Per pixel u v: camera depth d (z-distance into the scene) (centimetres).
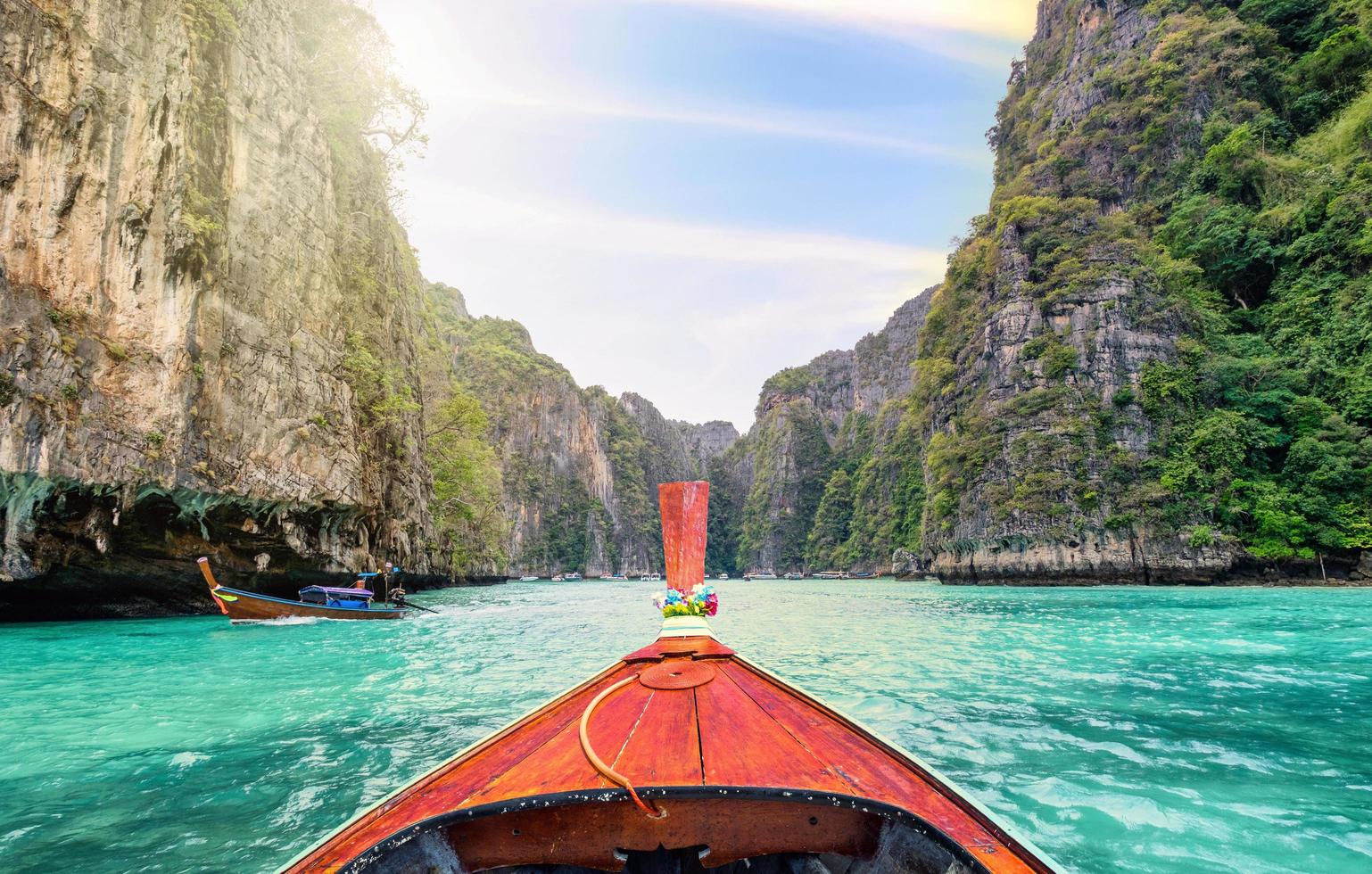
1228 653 1066
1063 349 4762
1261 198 4984
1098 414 4491
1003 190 7094
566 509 15662
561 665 972
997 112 9144
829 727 294
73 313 1541
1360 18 5372
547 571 14175
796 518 17925
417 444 3612
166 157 1714
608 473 18100
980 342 5544
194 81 1817
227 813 391
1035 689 754
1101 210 6147
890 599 3155
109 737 564
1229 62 5925
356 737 562
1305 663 959
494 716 637
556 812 222
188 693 754
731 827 222
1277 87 5741
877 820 227
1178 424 4222
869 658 1030
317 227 2336
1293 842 345
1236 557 3675
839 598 3397
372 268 3084
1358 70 5278
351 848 193
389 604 2231
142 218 1655
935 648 1152
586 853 222
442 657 1062
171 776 459
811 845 224
